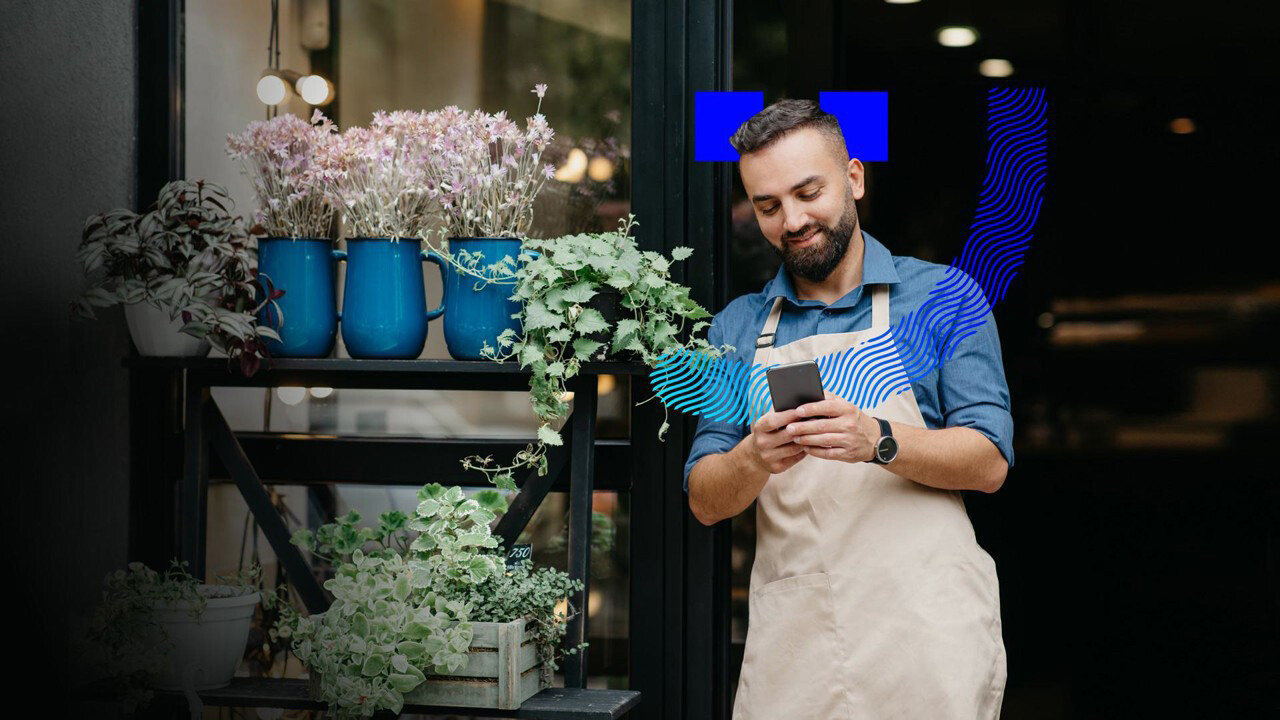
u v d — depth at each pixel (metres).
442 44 2.43
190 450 2.24
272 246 2.15
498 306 2.08
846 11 2.90
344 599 1.94
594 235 2.13
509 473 2.15
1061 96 2.94
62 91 2.45
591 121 2.37
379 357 2.12
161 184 2.45
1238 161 2.91
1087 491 3.00
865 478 1.86
